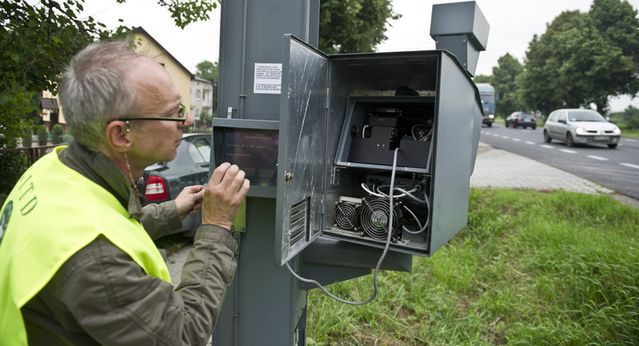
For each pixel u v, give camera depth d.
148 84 1.07
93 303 0.91
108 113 1.03
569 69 42.25
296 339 2.23
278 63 1.86
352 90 2.10
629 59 39.44
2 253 1.02
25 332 0.94
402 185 2.05
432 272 4.60
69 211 0.97
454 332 3.43
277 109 1.87
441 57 1.57
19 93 3.57
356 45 11.70
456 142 1.83
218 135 1.71
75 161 1.10
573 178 9.62
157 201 4.91
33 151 6.50
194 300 1.11
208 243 1.22
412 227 1.98
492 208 6.72
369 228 1.87
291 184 1.51
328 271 2.09
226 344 2.05
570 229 5.30
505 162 12.93
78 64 1.07
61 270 0.91
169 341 0.99
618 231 5.46
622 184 8.83
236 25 1.88
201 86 48.19
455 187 1.88
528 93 47.94
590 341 3.21
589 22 42.69
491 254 5.25
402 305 3.91
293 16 1.84
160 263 1.08
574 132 16.75
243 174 1.29
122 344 0.94
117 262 0.94
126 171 1.15
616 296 3.69
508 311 3.79
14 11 3.72
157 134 1.11
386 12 11.92
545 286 4.02
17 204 1.09
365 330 3.47
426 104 2.11
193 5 4.65
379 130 2.06
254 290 2.01
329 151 1.91
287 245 1.51
